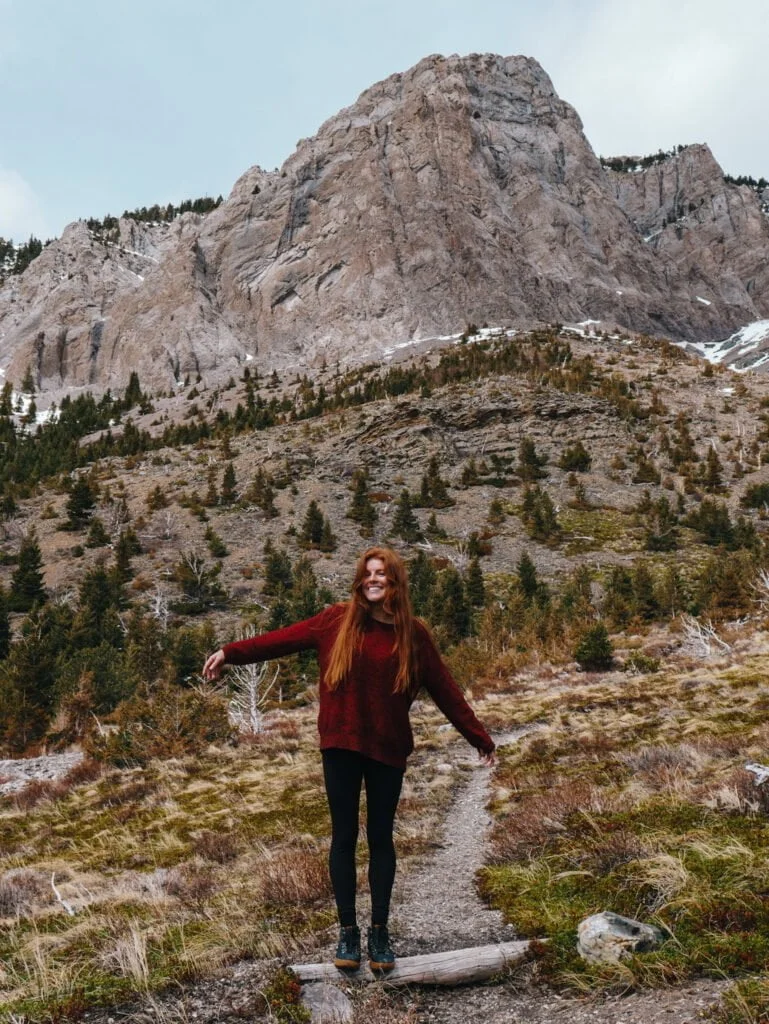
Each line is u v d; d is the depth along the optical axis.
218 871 7.86
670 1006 2.86
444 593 61.94
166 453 136.00
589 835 6.19
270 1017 3.16
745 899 3.82
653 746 11.66
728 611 47.88
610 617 53.50
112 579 71.88
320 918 4.71
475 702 26.92
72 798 16.92
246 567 80.44
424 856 7.38
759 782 6.34
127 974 3.87
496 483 110.94
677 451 116.38
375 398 160.12
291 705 36.97
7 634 55.66
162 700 22.92
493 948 3.66
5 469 126.00
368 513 96.25
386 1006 3.23
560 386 144.75
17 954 4.84
